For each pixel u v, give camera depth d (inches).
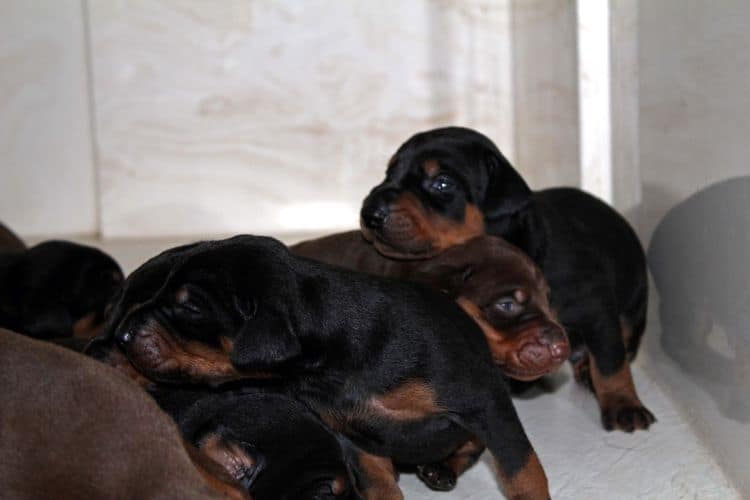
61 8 60.6
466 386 33.5
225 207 61.0
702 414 38.1
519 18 56.9
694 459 37.2
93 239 60.9
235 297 32.8
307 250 41.2
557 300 38.7
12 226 61.9
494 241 37.0
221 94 60.1
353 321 33.6
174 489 28.9
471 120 59.9
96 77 59.9
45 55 60.9
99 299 43.2
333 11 59.4
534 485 33.7
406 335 33.6
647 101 42.1
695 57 37.4
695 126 37.7
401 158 39.4
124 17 59.6
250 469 32.3
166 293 33.2
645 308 42.3
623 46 44.0
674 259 40.3
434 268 36.7
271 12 59.4
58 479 28.9
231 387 34.0
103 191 60.8
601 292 39.0
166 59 59.9
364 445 34.5
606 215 41.5
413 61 59.6
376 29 59.4
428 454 34.9
